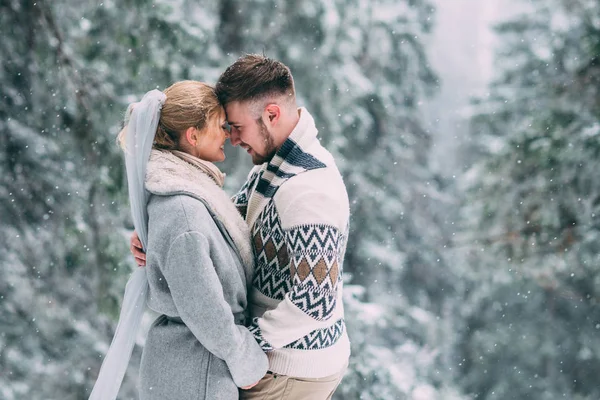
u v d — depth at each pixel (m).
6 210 4.29
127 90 4.68
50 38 4.12
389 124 9.66
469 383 9.97
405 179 10.98
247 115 1.77
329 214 1.70
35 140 4.28
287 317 1.66
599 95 6.06
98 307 4.37
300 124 1.78
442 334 10.05
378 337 8.31
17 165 4.27
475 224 7.14
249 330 1.70
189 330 1.72
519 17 10.48
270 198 1.77
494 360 9.84
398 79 10.30
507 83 10.36
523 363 9.58
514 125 9.23
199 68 5.34
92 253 4.41
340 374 1.88
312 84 7.01
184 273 1.61
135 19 4.64
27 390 4.68
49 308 4.80
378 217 9.05
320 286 1.66
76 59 4.21
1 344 4.66
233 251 1.74
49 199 4.36
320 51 7.02
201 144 1.77
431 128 12.05
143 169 1.72
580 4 6.23
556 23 8.73
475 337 10.07
